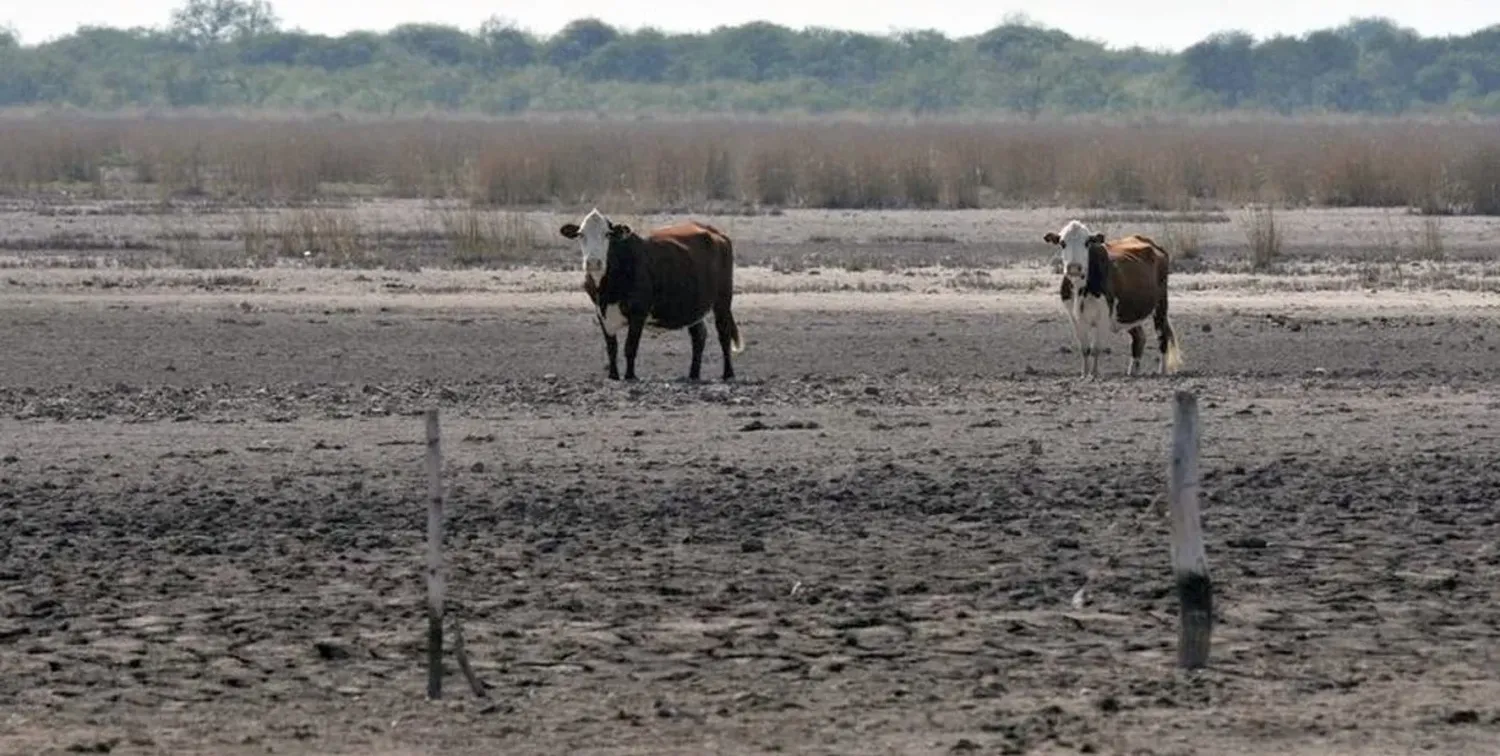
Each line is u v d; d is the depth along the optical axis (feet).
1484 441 179.01
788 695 104.99
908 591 126.82
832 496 154.20
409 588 127.44
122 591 126.62
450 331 256.32
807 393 207.92
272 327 258.16
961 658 112.06
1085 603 123.54
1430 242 369.50
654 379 222.28
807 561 134.51
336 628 118.11
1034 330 260.62
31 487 157.17
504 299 285.02
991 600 124.47
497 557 135.23
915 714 101.50
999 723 99.60
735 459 168.86
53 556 135.74
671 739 97.86
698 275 218.38
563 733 98.84
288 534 142.00
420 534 142.00
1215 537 141.49
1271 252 356.59
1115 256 223.10
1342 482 160.76
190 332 254.06
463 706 103.35
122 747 96.89
